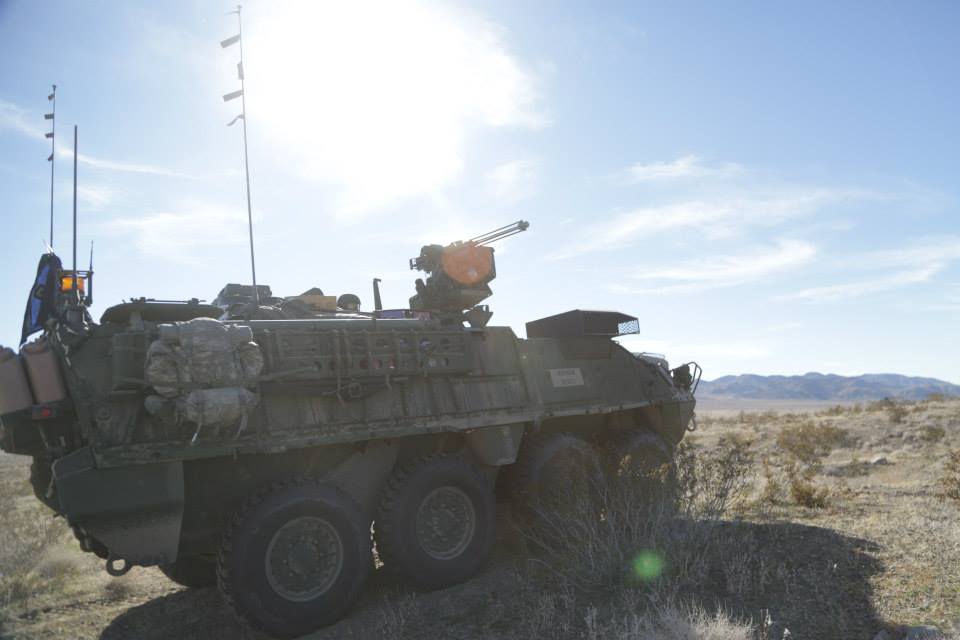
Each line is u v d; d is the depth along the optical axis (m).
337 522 5.86
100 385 5.26
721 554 6.40
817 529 7.50
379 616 5.92
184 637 5.88
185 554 6.07
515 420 7.60
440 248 8.66
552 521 7.41
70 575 7.98
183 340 5.21
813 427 22.53
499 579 6.70
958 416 23.36
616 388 9.18
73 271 5.71
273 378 5.77
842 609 5.08
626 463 7.72
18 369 5.37
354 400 6.45
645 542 6.45
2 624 6.26
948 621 4.72
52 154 6.08
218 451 5.46
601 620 5.20
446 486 6.74
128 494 5.11
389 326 6.89
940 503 9.23
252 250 7.38
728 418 44.66
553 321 9.13
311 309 7.99
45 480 6.04
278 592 5.53
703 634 4.54
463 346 7.30
